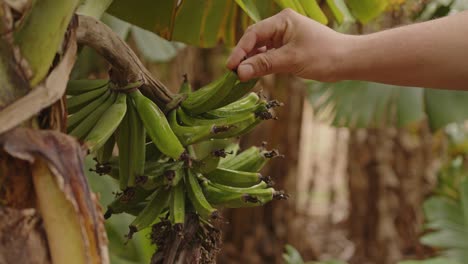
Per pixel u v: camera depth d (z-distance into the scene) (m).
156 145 0.92
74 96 0.97
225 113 1.00
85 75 2.19
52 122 0.81
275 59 0.95
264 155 1.06
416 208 3.62
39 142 0.75
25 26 0.76
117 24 2.16
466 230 2.62
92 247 0.75
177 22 1.28
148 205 0.96
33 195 0.78
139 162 0.94
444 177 3.46
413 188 3.62
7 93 0.76
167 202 0.99
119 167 0.97
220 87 0.95
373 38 0.99
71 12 0.78
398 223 3.67
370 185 3.70
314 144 5.47
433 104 2.48
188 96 0.99
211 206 0.96
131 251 1.82
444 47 0.99
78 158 0.76
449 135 3.71
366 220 3.73
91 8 1.00
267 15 1.25
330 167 4.88
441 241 2.60
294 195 3.79
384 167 3.65
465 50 0.99
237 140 1.14
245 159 1.05
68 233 0.76
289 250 1.94
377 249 3.68
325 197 5.35
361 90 2.52
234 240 3.80
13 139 0.75
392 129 3.65
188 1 1.26
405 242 3.65
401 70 1.00
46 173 0.76
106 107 0.95
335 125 2.52
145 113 0.93
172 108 0.98
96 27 0.92
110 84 0.96
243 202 0.93
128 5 1.25
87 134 0.94
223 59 3.50
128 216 1.86
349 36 0.99
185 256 0.95
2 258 0.75
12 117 0.75
